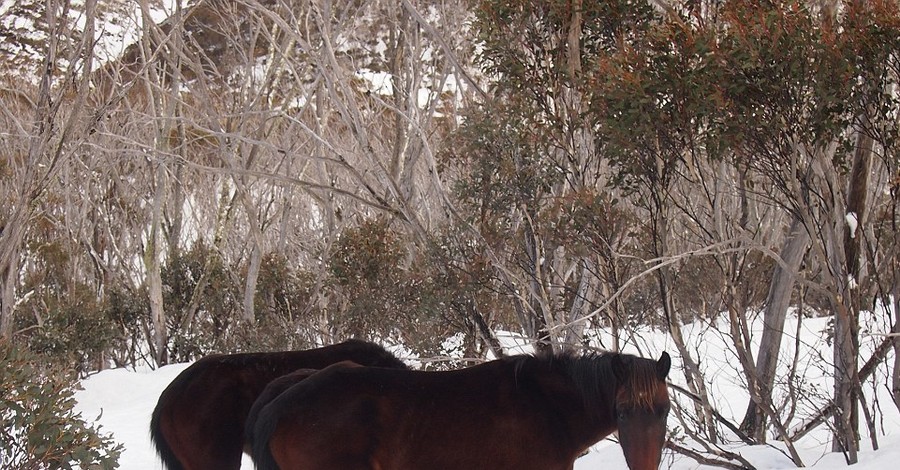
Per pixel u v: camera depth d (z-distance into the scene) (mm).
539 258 9422
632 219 8125
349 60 18656
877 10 6062
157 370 15609
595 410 4793
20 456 5750
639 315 9594
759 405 7250
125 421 11156
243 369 5762
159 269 19188
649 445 4461
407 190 14945
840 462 6875
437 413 4715
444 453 4703
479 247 9906
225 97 20688
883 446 7059
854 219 7449
